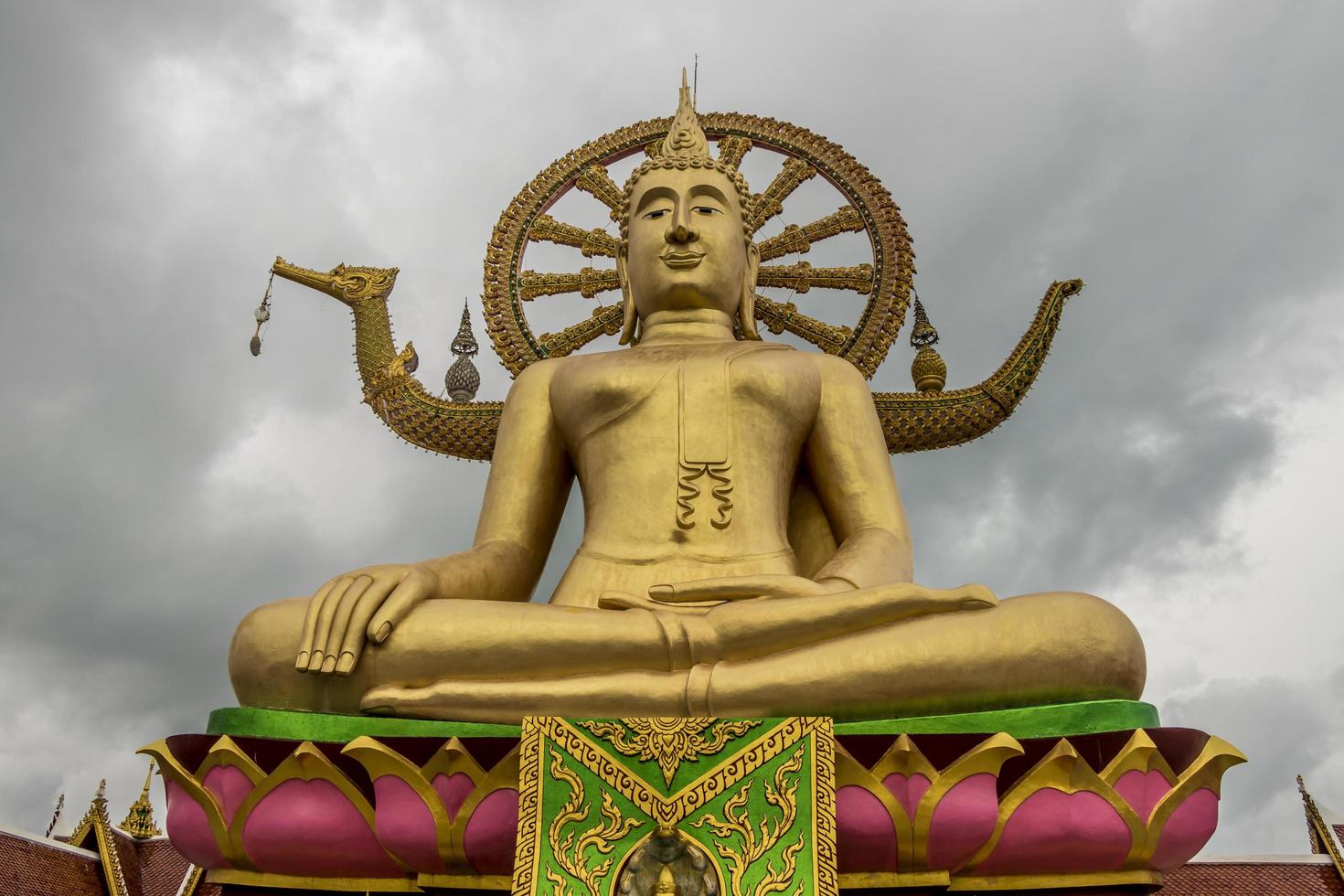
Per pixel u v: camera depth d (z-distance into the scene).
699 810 5.99
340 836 6.65
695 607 7.86
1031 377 11.32
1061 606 7.10
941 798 6.20
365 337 12.55
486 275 12.26
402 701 7.03
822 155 12.26
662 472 9.18
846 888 6.39
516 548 9.27
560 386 9.94
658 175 10.66
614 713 6.96
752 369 9.51
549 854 5.95
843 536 9.45
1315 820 21.69
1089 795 6.35
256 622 7.45
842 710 6.97
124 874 23.12
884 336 11.65
